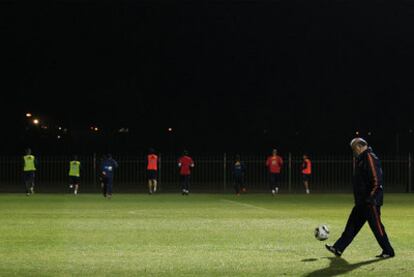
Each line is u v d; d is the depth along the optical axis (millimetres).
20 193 44938
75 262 14992
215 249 17234
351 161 52031
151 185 44125
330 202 36969
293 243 18516
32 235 20219
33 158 43062
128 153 75875
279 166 44594
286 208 32094
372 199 15188
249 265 14680
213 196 42594
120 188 51438
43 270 13938
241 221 25094
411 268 14312
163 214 28141
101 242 18578
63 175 61375
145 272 13766
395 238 20016
